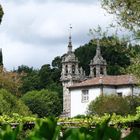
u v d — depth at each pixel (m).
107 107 66.00
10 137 2.37
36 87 123.31
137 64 19.78
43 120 2.42
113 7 19.44
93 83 76.38
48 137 2.32
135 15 19.03
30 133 2.36
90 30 20.67
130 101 63.81
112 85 75.94
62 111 105.06
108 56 122.38
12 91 57.16
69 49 114.38
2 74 57.06
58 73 127.56
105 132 2.32
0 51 63.28
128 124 17.19
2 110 25.88
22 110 27.09
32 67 137.88
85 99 77.44
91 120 17.39
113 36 20.00
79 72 113.94
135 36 19.59
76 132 2.30
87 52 132.62
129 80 74.88
